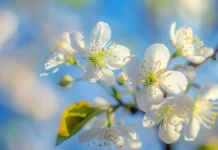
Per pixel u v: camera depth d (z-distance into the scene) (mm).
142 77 373
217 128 508
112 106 388
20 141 584
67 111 383
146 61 376
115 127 377
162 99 368
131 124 381
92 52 376
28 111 593
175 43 392
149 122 374
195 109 388
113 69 375
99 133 378
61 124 381
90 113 384
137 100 370
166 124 376
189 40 392
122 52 378
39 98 598
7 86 599
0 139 581
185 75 394
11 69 601
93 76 372
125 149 384
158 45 376
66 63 397
